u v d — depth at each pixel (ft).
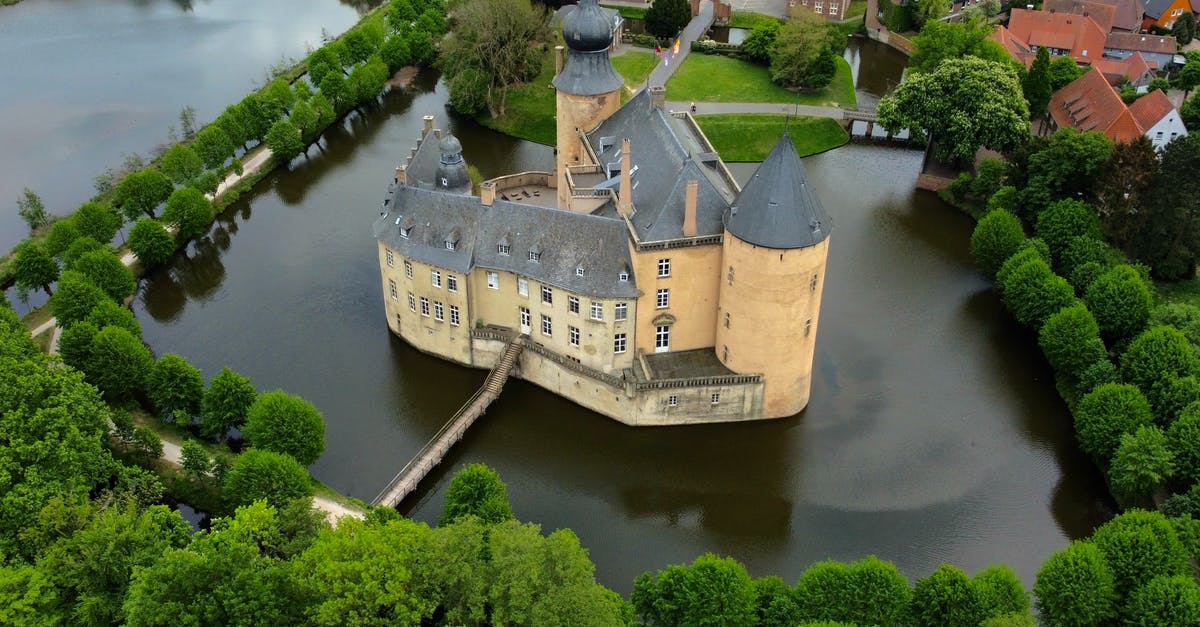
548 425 365.40
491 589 225.97
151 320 430.20
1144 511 287.07
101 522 263.49
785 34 633.20
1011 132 507.71
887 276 461.78
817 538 320.50
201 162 514.27
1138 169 430.61
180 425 352.28
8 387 301.02
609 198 376.68
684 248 341.21
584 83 423.23
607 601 239.30
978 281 458.91
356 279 455.63
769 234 318.45
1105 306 387.14
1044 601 270.05
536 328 374.43
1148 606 254.88
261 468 300.20
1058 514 329.93
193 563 230.68
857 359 401.49
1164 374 342.64
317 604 231.91
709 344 369.91
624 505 333.42
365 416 370.12
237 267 467.93
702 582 256.73
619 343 358.23
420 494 338.54
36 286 426.92
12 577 244.42
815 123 603.67
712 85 652.07
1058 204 443.73
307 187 545.44
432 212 375.04
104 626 247.91
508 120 626.64
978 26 637.30
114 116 629.51
